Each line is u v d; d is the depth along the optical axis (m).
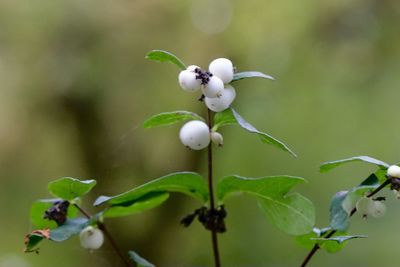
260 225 2.69
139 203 0.63
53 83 2.23
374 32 2.26
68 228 0.61
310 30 2.25
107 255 1.33
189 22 2.24
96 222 0.63
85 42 2.21
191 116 0.61
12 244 2.50
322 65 2.35
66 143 2.34
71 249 2.19
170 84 2.30
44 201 0.62
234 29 2.21
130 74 2.28
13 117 2.31
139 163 2.26
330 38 2.26
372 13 2.24
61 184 0.60
